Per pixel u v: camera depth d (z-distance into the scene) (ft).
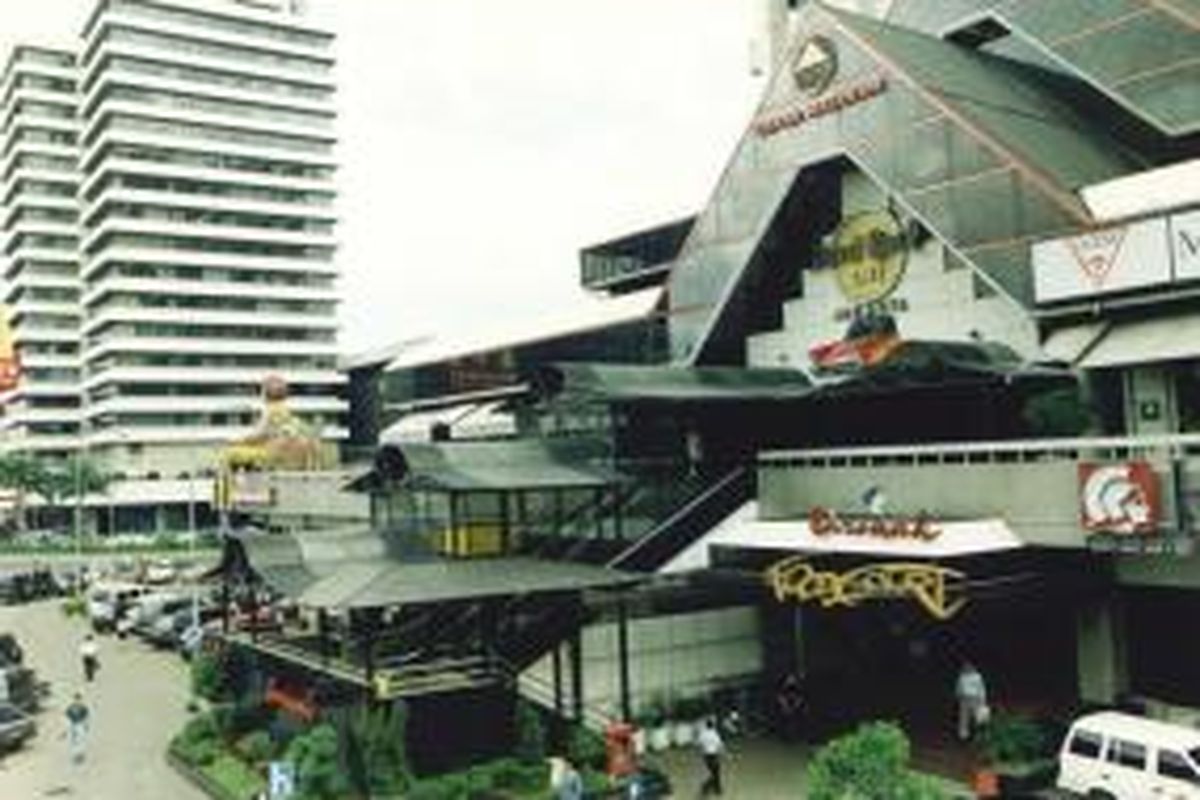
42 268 489.26
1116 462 82.23
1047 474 87.86
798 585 96.32
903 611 111.04
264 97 473.67
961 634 107.04
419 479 110.93
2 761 114.62
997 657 104.37
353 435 473.26
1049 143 105.40
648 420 117.60
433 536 117.50
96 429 467.52
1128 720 77.41
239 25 470.39
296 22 480.23
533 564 105.09
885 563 94.32
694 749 100.83
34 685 139.23
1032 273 98.43
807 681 107.96
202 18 463.83
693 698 105.60
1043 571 92.07
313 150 482.69
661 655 106.01
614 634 104.01
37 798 101.35
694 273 133.08
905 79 109.29
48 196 490.90
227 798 95.71
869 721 101.19
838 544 94.94
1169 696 92.84
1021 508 89.61
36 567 320.91
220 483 231.71
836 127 116.47
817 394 115.34
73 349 493.77
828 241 124.98
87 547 388.57
